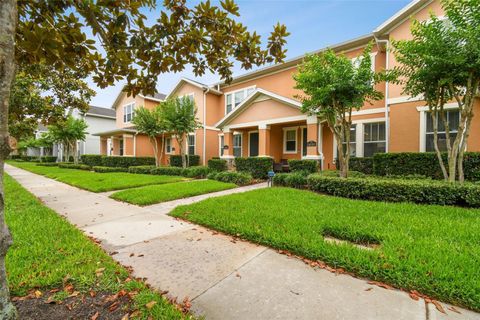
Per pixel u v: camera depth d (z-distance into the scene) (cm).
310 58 752
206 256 290
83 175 1245
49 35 201
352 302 198
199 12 256
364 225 351
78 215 485
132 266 266
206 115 1593
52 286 215
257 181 991
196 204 528
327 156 1133
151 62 284
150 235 367
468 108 527
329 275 241
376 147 977
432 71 523
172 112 1277
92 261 264
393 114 827
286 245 301
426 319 178
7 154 137
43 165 2270
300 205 493
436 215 399
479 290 196
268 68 1347
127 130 1789
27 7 212
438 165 693
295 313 185
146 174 1315
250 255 291
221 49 289
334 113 707
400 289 215
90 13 217
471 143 700
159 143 1970
